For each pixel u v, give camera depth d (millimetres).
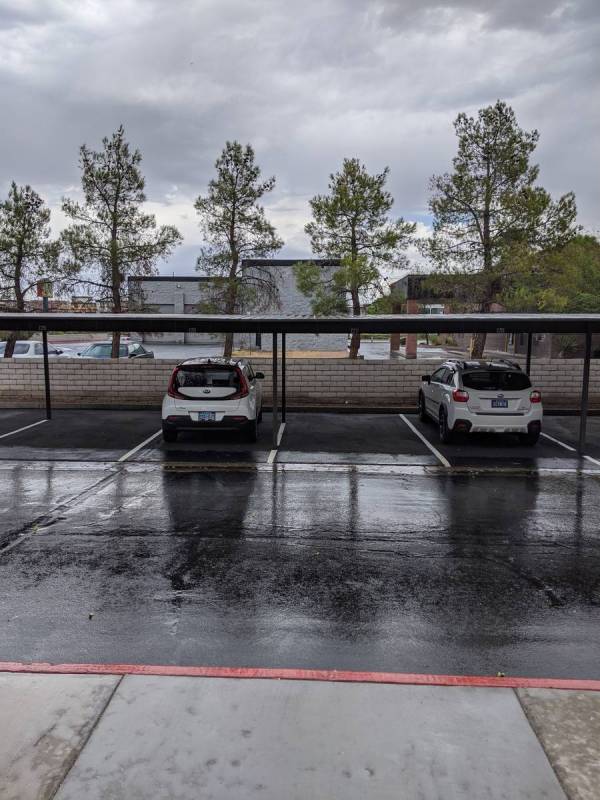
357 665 4266
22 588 5578
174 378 12289
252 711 3627
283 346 15320
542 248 16578
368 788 3012
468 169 16875
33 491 9062
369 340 61844
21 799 2951
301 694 3812
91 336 45344
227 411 12164
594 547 6781
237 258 18312
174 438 12703
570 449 12359
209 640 4621
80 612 5098
